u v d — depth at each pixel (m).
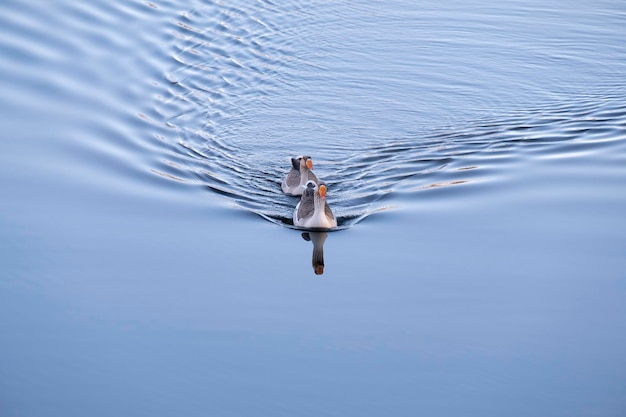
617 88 25.58
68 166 19.81
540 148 21.53
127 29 27.44
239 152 21.62
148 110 23.02
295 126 22.98
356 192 19.59
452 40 29.27
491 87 25.64
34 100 22.73
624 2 33.28
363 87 25.50
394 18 31.17
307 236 17.72
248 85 25.23
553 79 26.22
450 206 18.73
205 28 28.48
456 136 22.41
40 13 27.38
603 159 20.78
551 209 18.45
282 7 31.11
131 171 19.86
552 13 32.16
